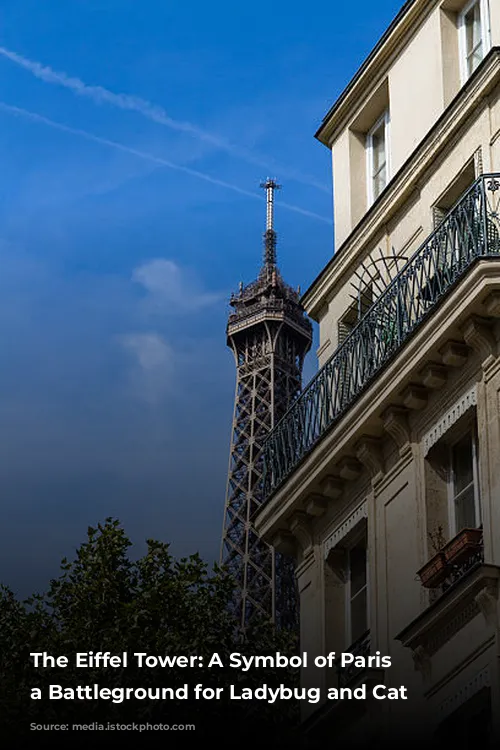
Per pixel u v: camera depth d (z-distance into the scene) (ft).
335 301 116.37
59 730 140.97
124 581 169.58
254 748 143.74
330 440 103.04
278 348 574.97
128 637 153.69
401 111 112.57
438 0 109.29
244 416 551.18
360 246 112.37
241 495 513.04
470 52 107.65
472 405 90.48
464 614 86.48
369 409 98.68
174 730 141.90
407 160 106.63
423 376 94.32
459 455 94.58
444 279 92.58
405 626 93.86
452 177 102.06
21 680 154.30
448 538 93.40
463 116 101.19
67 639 160.25
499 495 85.97
